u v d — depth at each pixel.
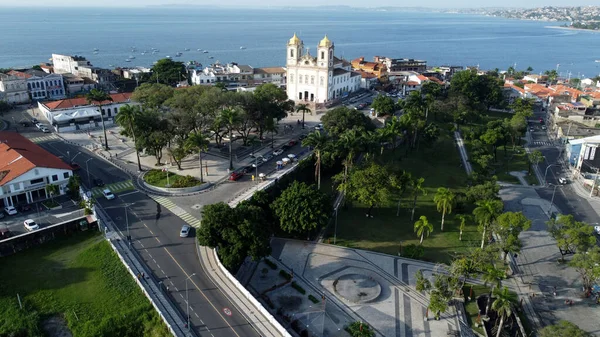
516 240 92.19
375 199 109.25
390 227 112.31
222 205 89.44
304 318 78.56
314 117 195.25
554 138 195.12
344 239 106.00
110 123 180.12
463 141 178.88
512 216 93.81
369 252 101.25
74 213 105.06
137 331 72.00
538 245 108.25
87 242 94.81
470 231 111.81
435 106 198.00
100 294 78.94
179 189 118.12
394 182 111.81
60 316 74.44
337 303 84.00
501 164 162.12
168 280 81.81
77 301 77.31
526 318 84.12
